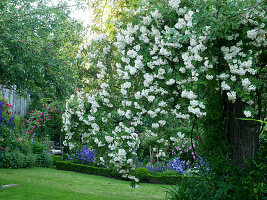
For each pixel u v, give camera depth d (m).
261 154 3.51
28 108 12.37
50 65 5.55
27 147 8.87
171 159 8.80
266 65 3.85
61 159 10.02
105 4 4.40
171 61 3.65
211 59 3.18
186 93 3.28
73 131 4.63
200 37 3.03
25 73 5.48
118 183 7.11
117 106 4.32
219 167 3.66
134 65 3.88
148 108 3.82
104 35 4.26
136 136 4.06
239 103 3.73
